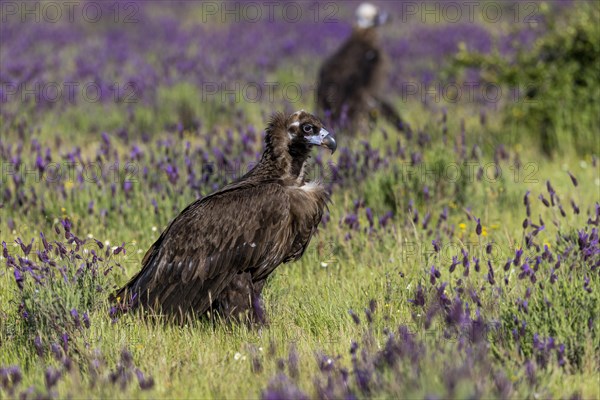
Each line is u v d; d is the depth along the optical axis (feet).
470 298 33.53
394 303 36.60
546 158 63.77
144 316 35.42
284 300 38.75
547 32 70.44
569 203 50.57
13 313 35.63
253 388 28.81
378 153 52.90
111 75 92.07
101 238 45.78
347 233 44.11
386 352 29.09
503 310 32.32
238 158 54.03
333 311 36.24
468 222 48.14
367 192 50.42
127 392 28.37
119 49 108.58
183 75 93.61
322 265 41.42
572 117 64.49
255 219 36.09
